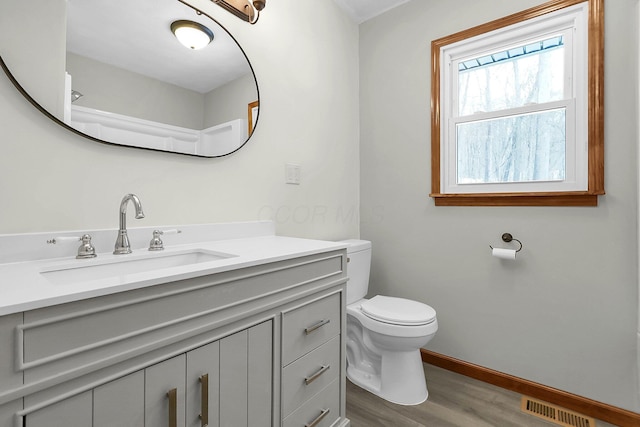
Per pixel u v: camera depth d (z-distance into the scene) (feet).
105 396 2.09
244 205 5.18
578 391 5.15
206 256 3.87
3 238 2.94
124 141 3.83
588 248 5.06
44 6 3.27
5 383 1.70
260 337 3.15
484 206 6.05
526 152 5.74
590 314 5.05
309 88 6.39
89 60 3.57
